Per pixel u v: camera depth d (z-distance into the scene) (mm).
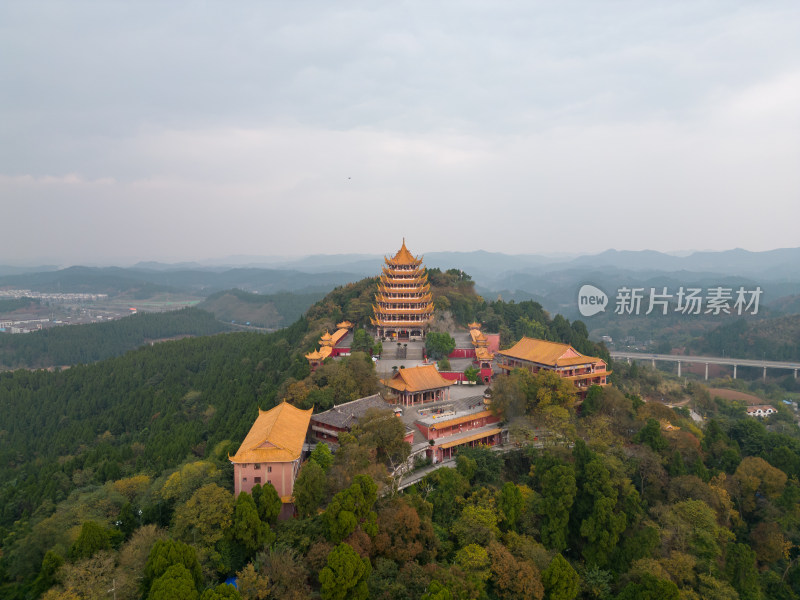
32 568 70188
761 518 95688
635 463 97125
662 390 182125
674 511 88250
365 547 65375
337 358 140250
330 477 77875
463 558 70188
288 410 93312
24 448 171750
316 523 69062
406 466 91125
